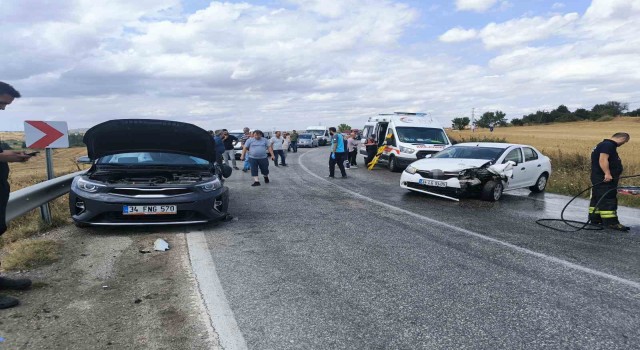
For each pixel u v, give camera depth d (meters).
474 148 11.08
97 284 4.05
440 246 5.64
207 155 7.26
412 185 10.08
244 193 10.43
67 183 7.03
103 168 6.98
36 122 6.43
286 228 6.57
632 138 55.41
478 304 3.75
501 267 4.79
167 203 5.86
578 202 10.07
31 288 3.89
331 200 9.41
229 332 3.15
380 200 9.51
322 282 4.22
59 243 5.38
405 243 5.76
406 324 3.34
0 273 4.25
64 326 3.18
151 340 3.01
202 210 6.07
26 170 20.38
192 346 2.94
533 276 4.51
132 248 5.27
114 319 3.32
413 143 15.99
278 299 3.78
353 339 3.09
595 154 7.09
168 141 6.94
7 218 4.95
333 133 14.35
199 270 4.51
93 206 5.71
